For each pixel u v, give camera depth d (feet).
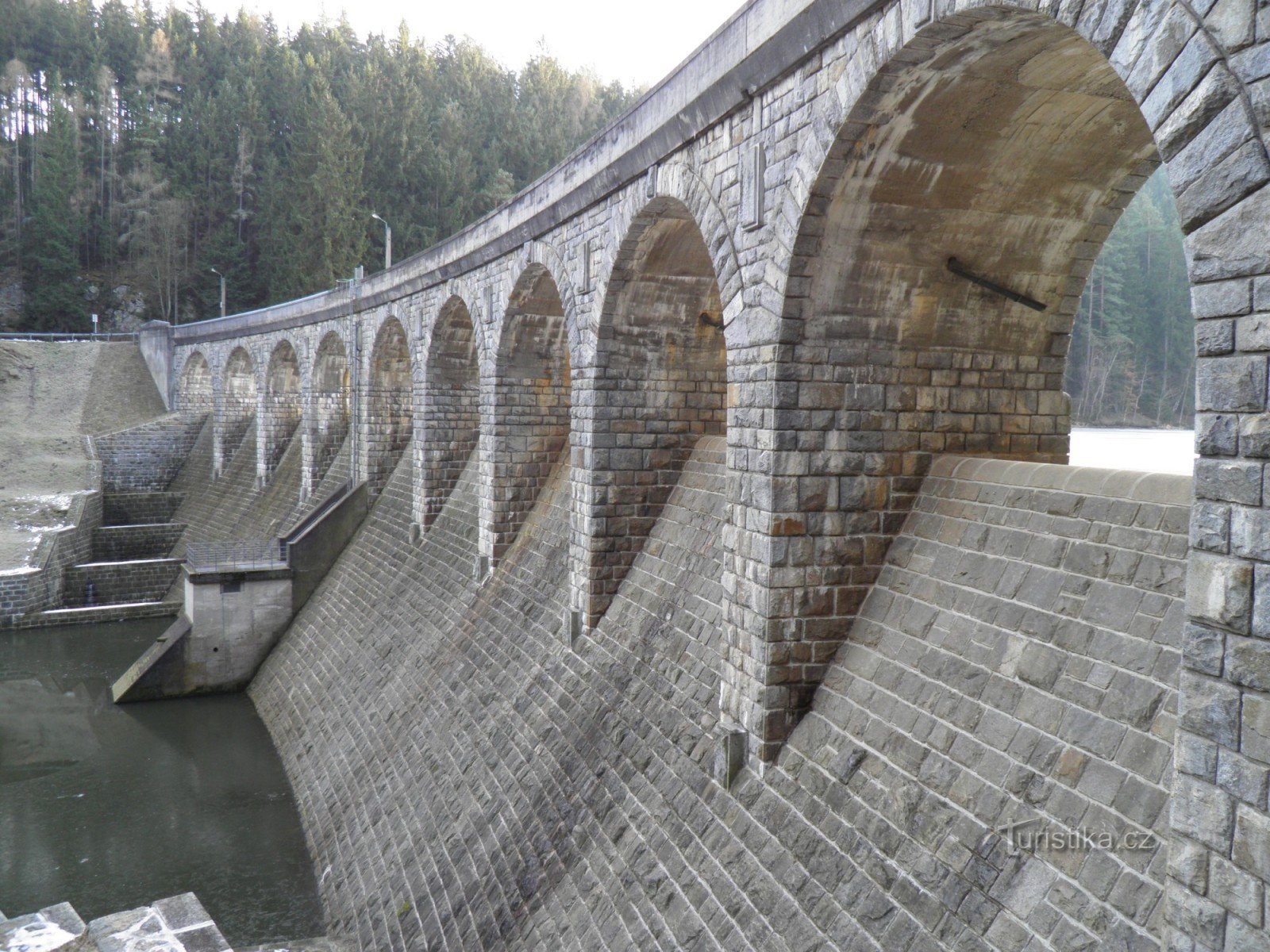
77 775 90.17
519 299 81.15
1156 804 26.66
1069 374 116.98
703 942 37.91
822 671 41.63
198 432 212.84
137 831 78.79
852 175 36.29
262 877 71.36
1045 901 27.94
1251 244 18.99
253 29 370.32
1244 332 19.25
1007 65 31.60
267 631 118.42
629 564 65.21
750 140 41.75
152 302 290.15
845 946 32.58
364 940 58.59
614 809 48.96
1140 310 119.44
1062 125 34.86
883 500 41.96
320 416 146.30
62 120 284.20
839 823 36.19
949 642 36.86
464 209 278.67
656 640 56.75
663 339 64.18
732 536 44.09
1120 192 38.88
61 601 148.56
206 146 302.86
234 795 85.76
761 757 41.16
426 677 81.66
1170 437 82.43
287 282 257.14
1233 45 19.17
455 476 106.83
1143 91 21.68
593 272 63.21
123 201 311.06
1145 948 24.76
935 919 30.63
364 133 272.51
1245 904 19.21
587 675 61.00
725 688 44.75
